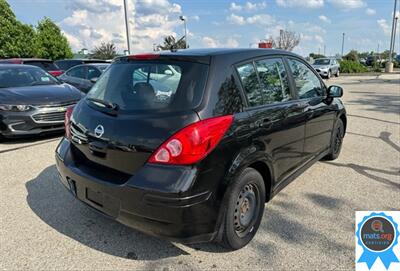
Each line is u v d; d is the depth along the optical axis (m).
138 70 2.86
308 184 4.21
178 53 2.78
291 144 3.45
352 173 4.58
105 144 2.64
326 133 4.49
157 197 2.30
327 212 3.47
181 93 2.50
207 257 2.73
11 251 2.79
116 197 2.51
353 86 17.48
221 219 2.53
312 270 2.57
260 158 2.86
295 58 3.85
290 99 3.50
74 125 3.07
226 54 2.81
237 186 2.63
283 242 2.94
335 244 2.91
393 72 32.25
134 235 3.05
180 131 2.32
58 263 2.64
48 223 3.24
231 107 2.62
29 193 3.92
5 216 3.38
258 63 3.11
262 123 2.88
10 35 33.69
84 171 2.81
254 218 2.96
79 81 10.47
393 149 5.68
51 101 6.18
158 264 2.64
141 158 2.43
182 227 2.33
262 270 2.57
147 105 2.58
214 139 2.40
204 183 2.36
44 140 6.35
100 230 3.13
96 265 2.62
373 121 7.97
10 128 5.88
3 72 7.08
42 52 37.53
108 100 2.88
